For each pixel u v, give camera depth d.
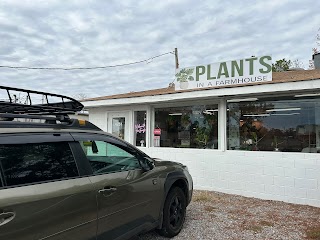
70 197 2.54
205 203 6.20
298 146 6.49
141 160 3.81
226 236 4.29
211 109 7.79
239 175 7.09
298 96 6.49
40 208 2.27
